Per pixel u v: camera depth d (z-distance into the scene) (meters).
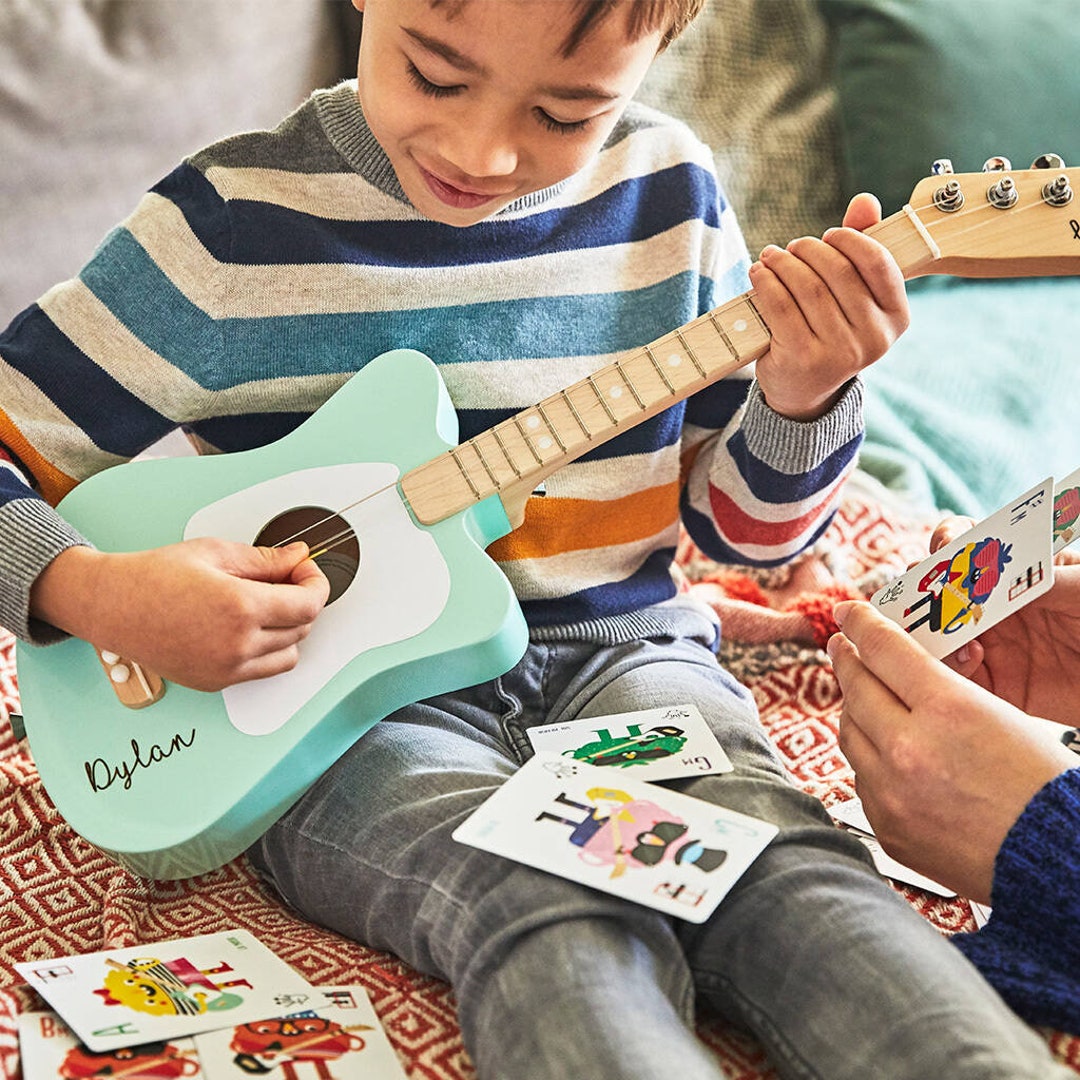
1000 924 0.89
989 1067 0.71
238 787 0.97
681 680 1.12
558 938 0.81
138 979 0.88
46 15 1.48
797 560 1.50
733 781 0.98
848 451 1.17
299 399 1.15
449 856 0.90
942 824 0.90
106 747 1.01
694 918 0.82
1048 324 1.84
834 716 1.32
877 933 0.80
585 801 0.93
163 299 1.12
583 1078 0.72
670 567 1.26
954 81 1.81
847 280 0.99
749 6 1.91
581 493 1.18
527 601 1.16
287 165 1.14
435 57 0.94
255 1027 0.83
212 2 1.59
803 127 1.90
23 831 1.11
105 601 0.98
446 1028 0.88
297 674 1.00
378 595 1.02
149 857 0.97
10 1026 0.82
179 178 1.15
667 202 1.24
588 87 0.96
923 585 1.05
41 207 1.51
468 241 1.16
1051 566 0.98
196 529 1.07
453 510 1.05
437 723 1.08
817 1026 0.79
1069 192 1.01
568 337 1.19
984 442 1.66
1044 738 0.90
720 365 1.03
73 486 1.14
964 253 1.01
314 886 1.00
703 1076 0.73
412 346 1.16
